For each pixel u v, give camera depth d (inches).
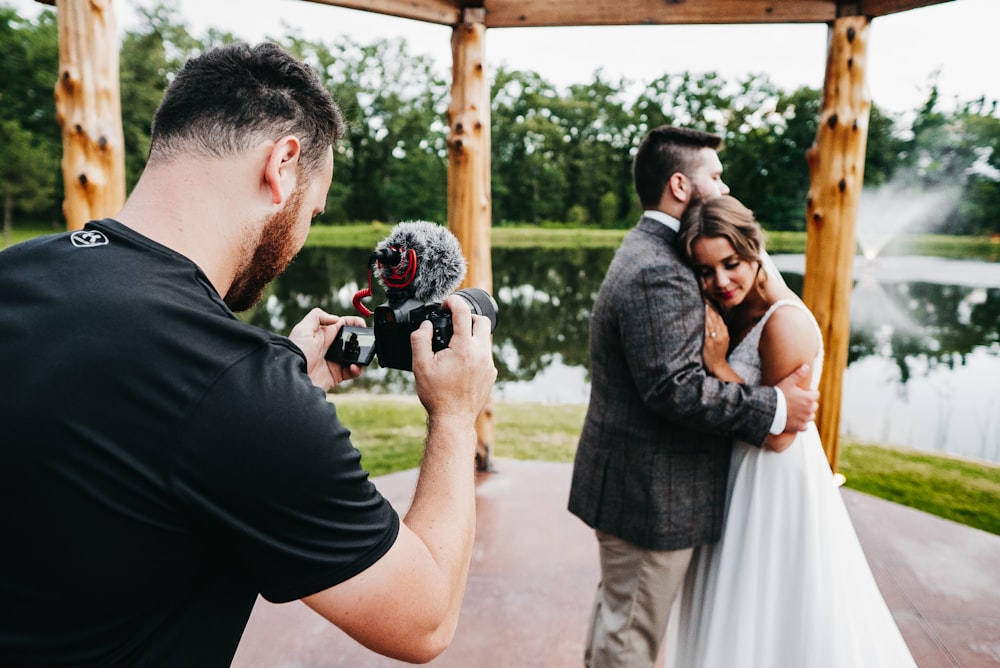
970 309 718.5
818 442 62.6
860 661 60.7
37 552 23.2
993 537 122.9
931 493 161.2
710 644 64.6
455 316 34.6
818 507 61.5
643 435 65.4
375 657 87.6
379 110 1723.7
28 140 1464.1
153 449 23.5
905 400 299.4
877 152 1859.0
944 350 459.5
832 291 134.2
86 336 24.0
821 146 132.3
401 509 132.2
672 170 68.6
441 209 1796.3
